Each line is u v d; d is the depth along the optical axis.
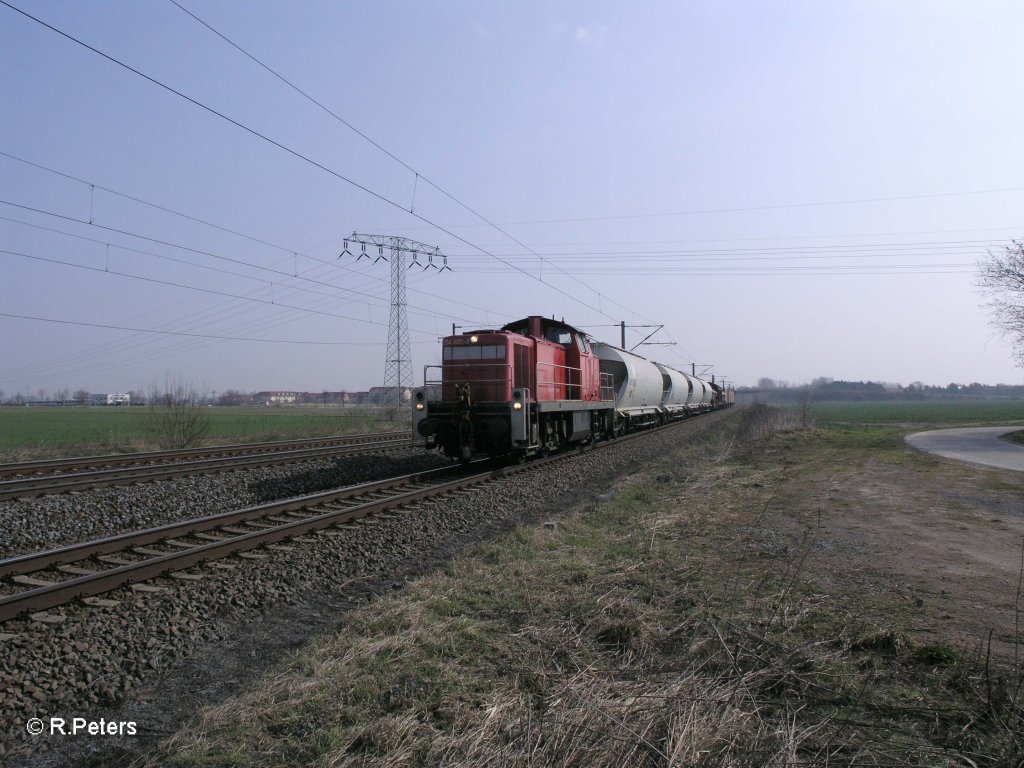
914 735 4.12
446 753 4.01
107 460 18.16
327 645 5.87
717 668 5.12
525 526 10.80
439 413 17.34
